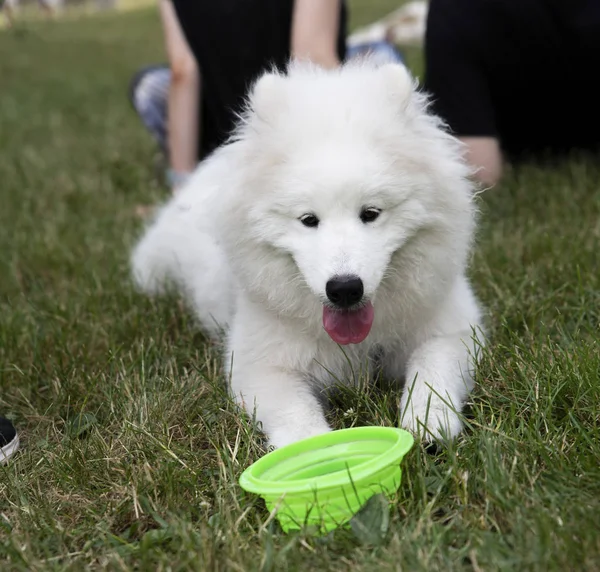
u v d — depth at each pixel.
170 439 0.95
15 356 1.18
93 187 1.98
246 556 0.79
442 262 0.99
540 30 1.61
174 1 1.58
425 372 0.98
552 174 1.71
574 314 1.15
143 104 1.99
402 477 0.86
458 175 0.99
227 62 1.56
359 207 0.93
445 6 1.65
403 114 0.97
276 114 0.97
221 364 1.12
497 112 1.79
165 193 1.86
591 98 1.74
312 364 1.04
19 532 0.86
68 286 1.39
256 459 0.93
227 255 1.02
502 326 1.10
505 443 0.88
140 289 1.38
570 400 0.95
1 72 4.40
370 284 0.92
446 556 0.77
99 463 0.94
